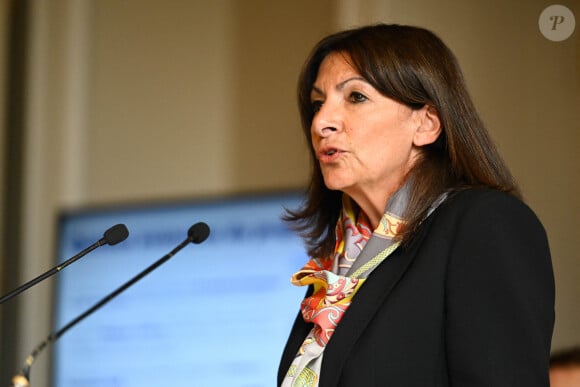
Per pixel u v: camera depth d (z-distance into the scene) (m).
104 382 11.79
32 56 13.36
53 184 13.04
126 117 13.14
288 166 12.14
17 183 13.14
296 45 12.32
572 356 6.18
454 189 4.55
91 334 11.95
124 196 12.95
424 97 4.70
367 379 4.23
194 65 12.95
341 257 5.00
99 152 13.16
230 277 11.35
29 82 13.31
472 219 4.34
